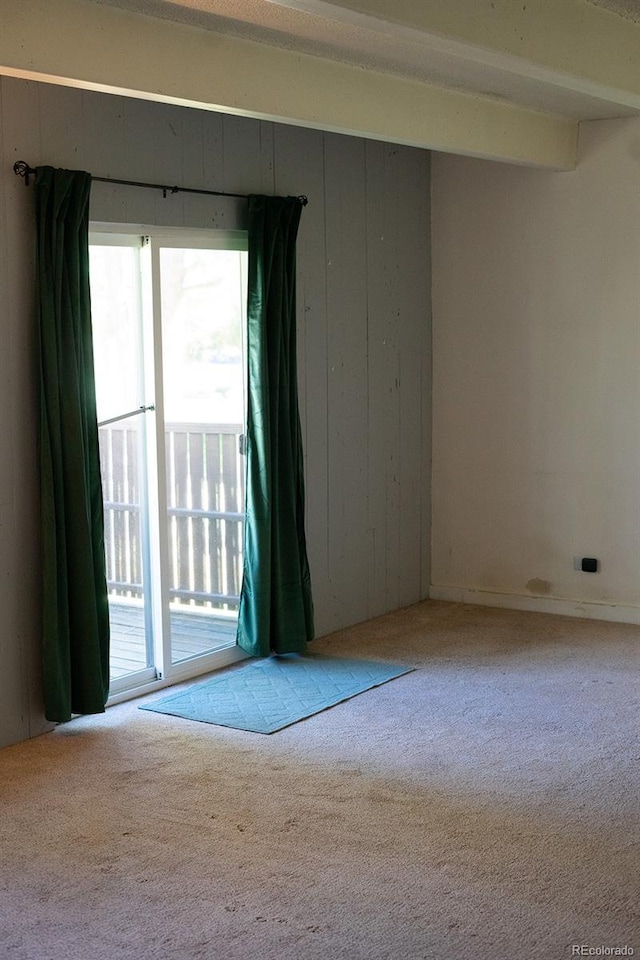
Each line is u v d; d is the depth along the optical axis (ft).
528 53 11.68
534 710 14.94
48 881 10.32
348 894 9.96
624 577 19.65
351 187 18.90
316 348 18.39
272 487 17.06
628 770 12.75
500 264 20.38
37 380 13.65
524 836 11.07
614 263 19.16
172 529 18.13
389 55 13.83
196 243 16.24
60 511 13.75
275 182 17.26
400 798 12.06
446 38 10.76
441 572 21.53
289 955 8.98
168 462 17.94
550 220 19.72
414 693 15.78
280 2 9.70
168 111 15.33
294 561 17.52
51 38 11.19
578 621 19.75
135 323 15.79
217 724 14.56
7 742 13.76
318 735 14.08
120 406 15.93
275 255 16.81
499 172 20.20
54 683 13.83
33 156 13.46
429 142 15.93
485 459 20.94
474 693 15.72
